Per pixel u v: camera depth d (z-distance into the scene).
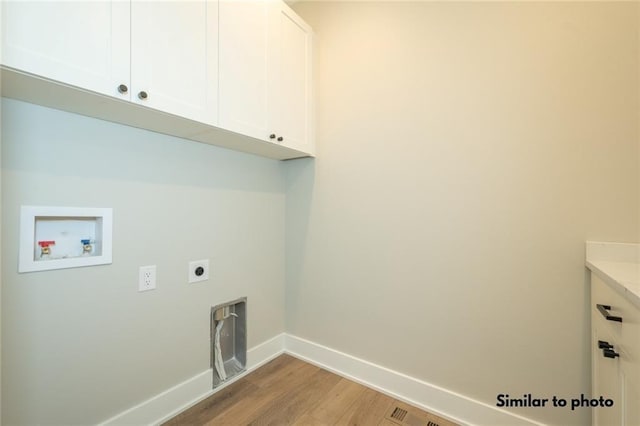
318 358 1.99
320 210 1.99
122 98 1.03
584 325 1.19
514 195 1.33
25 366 1.05
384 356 1.71
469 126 1.44
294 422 1.45
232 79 1.41
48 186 1.09
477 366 1.43
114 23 1.01
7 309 1.01
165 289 1.46
